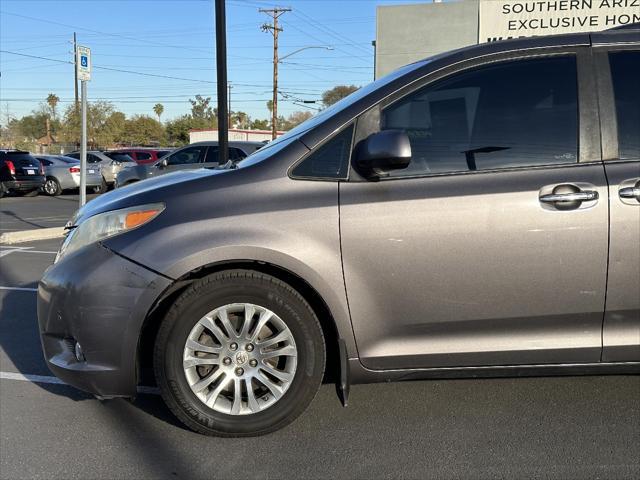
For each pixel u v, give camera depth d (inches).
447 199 115.1
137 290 114.8
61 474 111.7
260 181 119.3
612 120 117.8
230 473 111.3
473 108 120.8
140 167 567.2
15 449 121.3
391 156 110.0
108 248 118.0
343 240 115.3
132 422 132.8
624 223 113.2
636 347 116.9
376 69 830.5
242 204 117.1
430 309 116.6
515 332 118.0
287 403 119.9
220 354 119.0
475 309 116.4
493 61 122.0
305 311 117.8
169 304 120.9
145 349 125.4
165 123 3818.9
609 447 117.0
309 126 127.8
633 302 115.4
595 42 122.2
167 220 117.3
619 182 114.1
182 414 119.3
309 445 120.6
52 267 126.2
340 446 120.0
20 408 141.0
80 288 117.0
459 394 142.4
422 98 121.7
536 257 114.4
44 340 126.6
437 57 126.0
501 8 779.4
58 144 2679.6
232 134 2146.9
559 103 119.5
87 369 118.1
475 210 114.4
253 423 120.0
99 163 928.3
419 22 807.7
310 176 119.0
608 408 133.5
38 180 822.5
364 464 113.3
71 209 658.2
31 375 162.4
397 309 117.0
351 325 117.2
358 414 133.5
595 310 116.0
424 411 134.3
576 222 113.7
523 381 148.9
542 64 121.6
